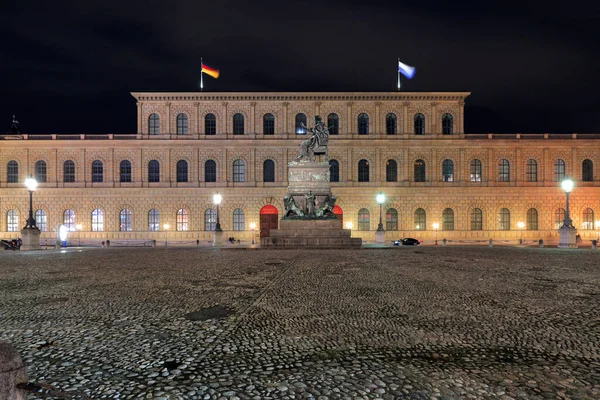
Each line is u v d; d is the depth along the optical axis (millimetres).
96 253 31875
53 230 70125
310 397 6086
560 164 71500
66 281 16344
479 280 16156
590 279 16344
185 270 19750
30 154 70500
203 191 70562
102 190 70250
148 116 71688
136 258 26594
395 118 72312
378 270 19438
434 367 7191
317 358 7637
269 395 6141
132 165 71000
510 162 71375
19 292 13938
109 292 13883
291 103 72000
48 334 9109
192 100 71750
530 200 71062
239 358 7648
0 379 4309
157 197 70625
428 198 71000
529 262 22906
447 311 11023
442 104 72000
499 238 70688
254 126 71688
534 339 8648
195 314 10859
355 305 11805
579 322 9875
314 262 23188
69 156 70812
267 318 10438
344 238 35938
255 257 26797
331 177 71438
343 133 71750
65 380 6656
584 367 7176
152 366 7266
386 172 71438
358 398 6055
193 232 70625
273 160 71188
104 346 8320
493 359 7562
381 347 8219
